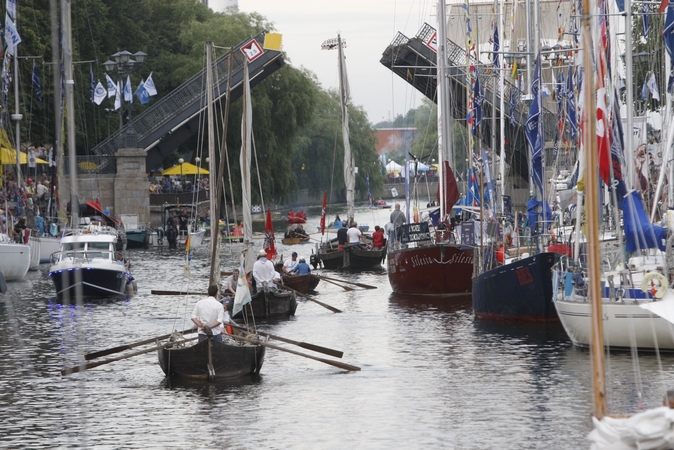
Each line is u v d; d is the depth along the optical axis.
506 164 118.19
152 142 160.62
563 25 93.06
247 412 49.88
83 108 169.75
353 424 47.38
